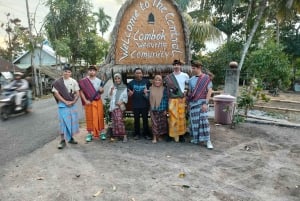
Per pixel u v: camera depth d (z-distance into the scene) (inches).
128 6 275.1
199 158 214.2
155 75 269.4
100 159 210.5
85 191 160.9
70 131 243.0
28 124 344.2
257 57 532.4
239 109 387.5
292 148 244.1
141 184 169.6
